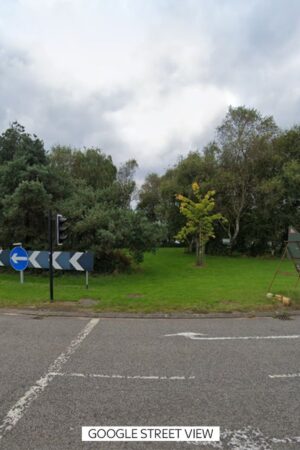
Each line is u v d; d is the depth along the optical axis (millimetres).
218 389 3881
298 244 10930
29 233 16344
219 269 18625
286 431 3045
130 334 6207
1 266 16359
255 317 7629
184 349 5336
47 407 3457
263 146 28031
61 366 4586
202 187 27922
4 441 2875
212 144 31844
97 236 14938
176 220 30031
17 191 15148
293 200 28297
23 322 7160
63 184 18219
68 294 9805
